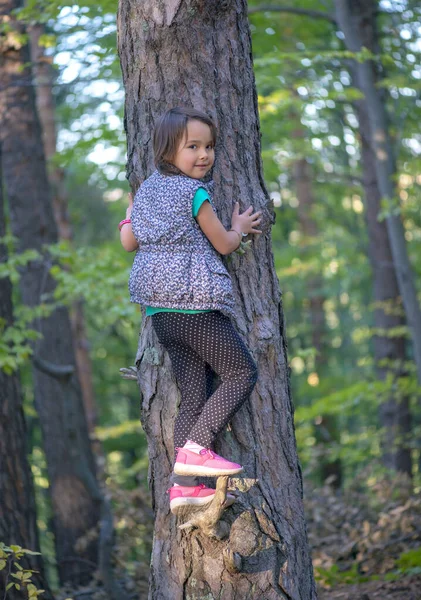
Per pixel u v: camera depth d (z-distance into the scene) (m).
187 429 2.76
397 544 5.83
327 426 12.99
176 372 2.82
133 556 7.12
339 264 12.82
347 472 13.05
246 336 2.96
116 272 7.29
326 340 15.00
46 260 7.83
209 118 2.72
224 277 2.68
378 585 4.89
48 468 7.86
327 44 10.00
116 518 7.43
